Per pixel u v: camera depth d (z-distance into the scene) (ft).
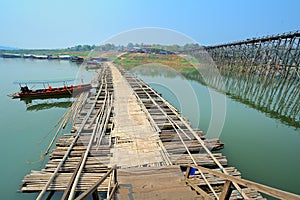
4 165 18.56
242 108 38.58
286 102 39.83
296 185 16.30
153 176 12.21
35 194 13.66
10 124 28.89
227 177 6.29
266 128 28.35
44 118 31.58
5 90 49.55
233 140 23.98
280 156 20.58
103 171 13.98
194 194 10.09
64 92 42.45
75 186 12.24
